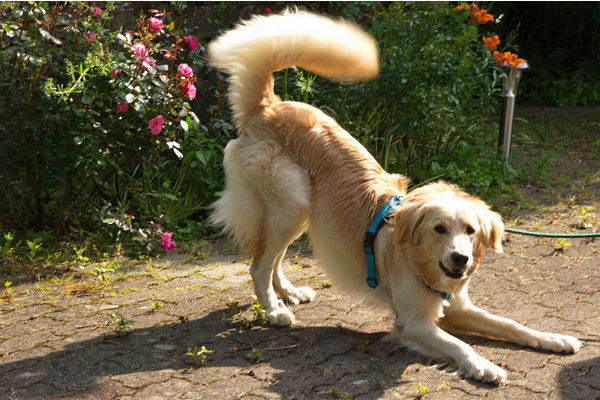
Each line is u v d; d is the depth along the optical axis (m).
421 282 3.49
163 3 6.45
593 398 3.03
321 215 3.89
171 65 5.73
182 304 4.24
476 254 3.47
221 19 6.77
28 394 3.11
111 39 5.45
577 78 12.52
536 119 10.83
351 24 4.05
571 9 12.80
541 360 3.44
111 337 3.73
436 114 6.92
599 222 5.86
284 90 6.25
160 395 3.10
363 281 3.88
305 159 3.93
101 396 3.09
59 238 5.42
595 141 9.23
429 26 7.21
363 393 3.12
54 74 5.28
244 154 4.05
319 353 3.55
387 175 3.96
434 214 3.33
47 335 3.77
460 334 3.84
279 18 4.05
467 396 3.08
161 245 5.10
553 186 7.12
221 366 3.40
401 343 3.58
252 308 3.96
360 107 7.05
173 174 6.10
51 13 5.33
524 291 4.43
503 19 12.57
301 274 4.83
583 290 4.42
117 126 5.22
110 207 5.61
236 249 5.36
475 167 7.16
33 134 5.28
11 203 5.51
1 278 4.64
